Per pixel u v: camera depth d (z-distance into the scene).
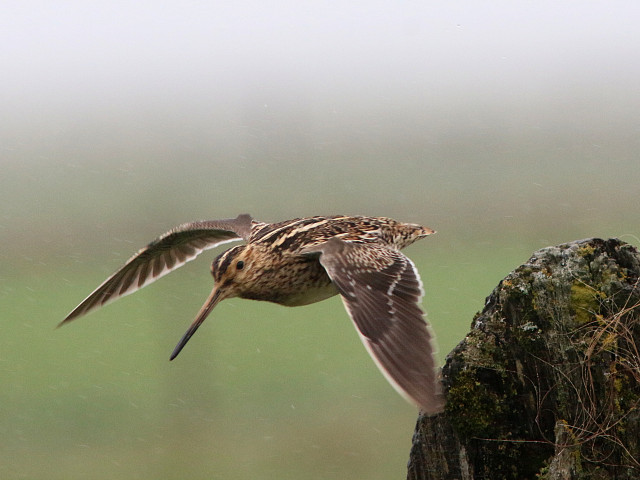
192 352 17.61
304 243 7.28
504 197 26.05
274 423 14.68
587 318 5.27
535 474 5.38
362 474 12.88
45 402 15.76
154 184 31.80
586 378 5.22
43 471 13.38
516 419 5.39
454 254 21.38
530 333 5.35
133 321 19.66
